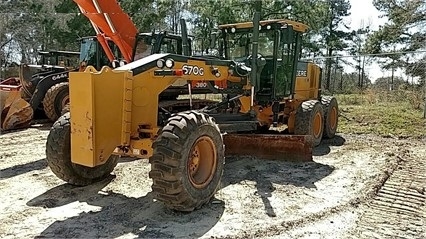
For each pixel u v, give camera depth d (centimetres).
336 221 422
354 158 712
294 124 792
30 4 2366
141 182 532
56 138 486
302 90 868
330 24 3466
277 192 509
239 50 777
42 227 388
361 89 2433
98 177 532
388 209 465
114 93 424
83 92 408
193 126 424
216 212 435
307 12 1798
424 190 537
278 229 395
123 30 710
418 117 1230
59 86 1035
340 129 1047
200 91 712
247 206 455
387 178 592
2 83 1331
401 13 1875
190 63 510
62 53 1214
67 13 1856
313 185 542
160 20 1958
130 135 445
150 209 439
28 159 658
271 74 742
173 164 403
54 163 489
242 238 373
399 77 2266
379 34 2069
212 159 456
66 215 420
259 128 816
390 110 1402
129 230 385
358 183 555
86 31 1845
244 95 664
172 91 685
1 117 944
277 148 674
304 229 399
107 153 423
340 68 3222
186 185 414
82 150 413
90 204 453
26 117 984
